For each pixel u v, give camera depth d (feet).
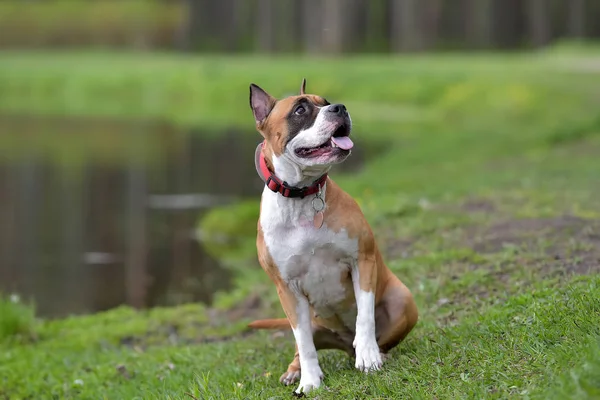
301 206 18.20
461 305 23.48
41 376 25.80
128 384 23.57
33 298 37.32
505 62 135.85
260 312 31.12
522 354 16.46
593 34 221.87
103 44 213.87
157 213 54.54
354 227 18.31
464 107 95.91
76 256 44.73
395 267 28.55
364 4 202.69
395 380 16.83
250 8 212.02
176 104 124.26
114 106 123.54
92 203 58.65
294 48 201.05
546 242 26.96
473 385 15.58
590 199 34.09
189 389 20.12
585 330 16.42
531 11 206.59
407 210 37.29
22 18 212.64
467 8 213.46
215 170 71.05
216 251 44.45
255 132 96.07
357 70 125.29
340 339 20.74
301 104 18.03
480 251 28.37
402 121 91.71
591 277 20.98
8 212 56.44
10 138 91.97
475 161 55.52
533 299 19.93
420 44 195.42
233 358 23.77
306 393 17.99
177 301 36.27
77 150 83.46
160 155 79.92
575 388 13.71
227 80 129.49
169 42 214.28
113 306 36.04
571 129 62.75
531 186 39.52
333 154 17.61
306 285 18.74
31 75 145.69
